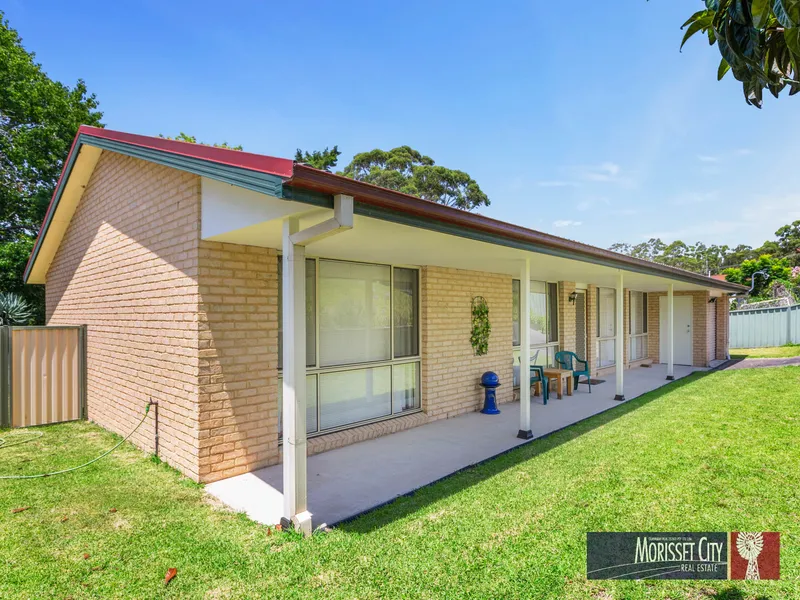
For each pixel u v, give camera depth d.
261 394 5.33
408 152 40.44
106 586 2.98
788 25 1.54
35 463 5.53
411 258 6.66
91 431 7.15
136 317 6.16
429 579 3.01
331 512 4.14
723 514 3.88
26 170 17.22
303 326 3.83
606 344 13.38
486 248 5.55
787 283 28.02
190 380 4.93
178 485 4.76
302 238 3.57
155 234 5.65
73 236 8.60
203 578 3.06
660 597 2.80
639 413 7.93
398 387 7.41
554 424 7.38
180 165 4.38
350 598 2.83
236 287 5.11
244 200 4.10
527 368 6.59
